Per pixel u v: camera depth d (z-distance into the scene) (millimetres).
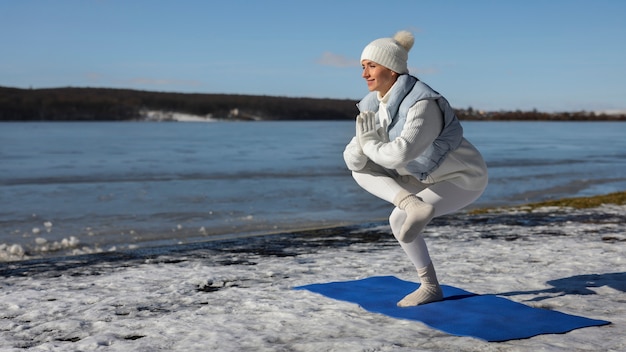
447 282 5285
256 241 9078
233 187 19938
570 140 82000
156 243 10398
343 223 12633
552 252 7062
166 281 5875
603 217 10906
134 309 4676
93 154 41531
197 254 7875
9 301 5078
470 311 4086
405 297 4375
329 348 3379
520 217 11164
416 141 3670
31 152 43594
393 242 8680
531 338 3529
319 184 20984
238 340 3639
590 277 5449
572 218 10844
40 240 10523
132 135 95625
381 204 15648
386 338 3576
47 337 3957
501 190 19516
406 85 3777
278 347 3463
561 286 5066
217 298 4934
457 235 8875
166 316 4352
